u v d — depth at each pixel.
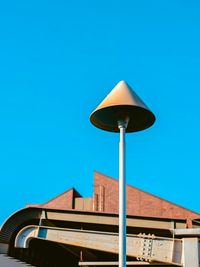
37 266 27.70
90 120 10.70
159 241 21.09
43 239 23.09
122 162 9.56
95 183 40.41
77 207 40.12
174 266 20.88
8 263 24.05
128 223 23.22
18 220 24.17
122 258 8.70
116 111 9.96
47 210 23.88
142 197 38.56
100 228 25.12
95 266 22.30
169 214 37.12
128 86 9.98
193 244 20.06
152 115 10.25
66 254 30.17
